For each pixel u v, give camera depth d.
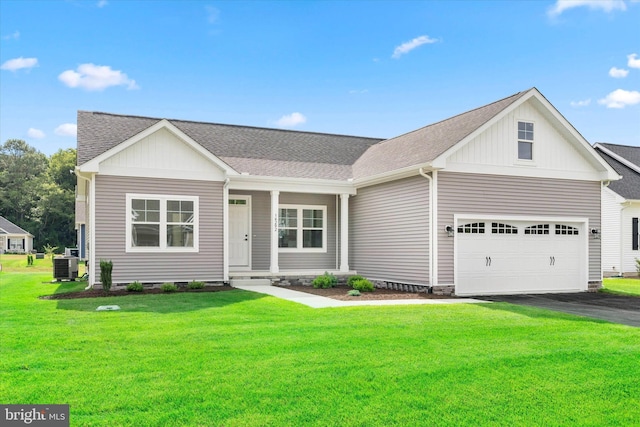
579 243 18.64
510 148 17.47
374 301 14.38
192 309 12.30
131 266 16.58
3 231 69.44
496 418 5.84
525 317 11.85
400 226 17.77
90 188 16.48
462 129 17.36
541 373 7.38
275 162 21.05
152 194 16.89
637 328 10.73
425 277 16.47
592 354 8.38
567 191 18.38
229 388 6.48
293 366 7.41
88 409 5.75
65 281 21.47
